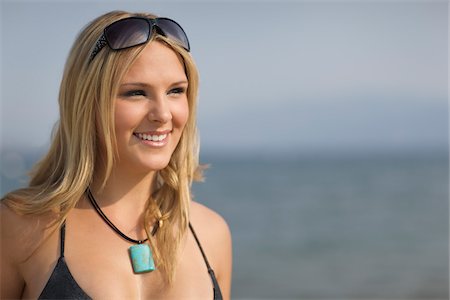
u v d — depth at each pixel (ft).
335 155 370.32
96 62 7.13
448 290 37.68
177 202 8.09
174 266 7.63
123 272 7.36
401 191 105.50
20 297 7.56
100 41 7.16
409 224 69.77
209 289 7.79
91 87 7.18
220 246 8.66
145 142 7.22
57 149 8.07
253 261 51.52
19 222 7.41
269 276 44.83
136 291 7.34
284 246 59.41
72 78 7.48
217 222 8.82
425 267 45.55
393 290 38.40
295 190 113.60
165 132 7.30
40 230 7.38
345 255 52.70
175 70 7.29
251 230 70.33
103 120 7.08
